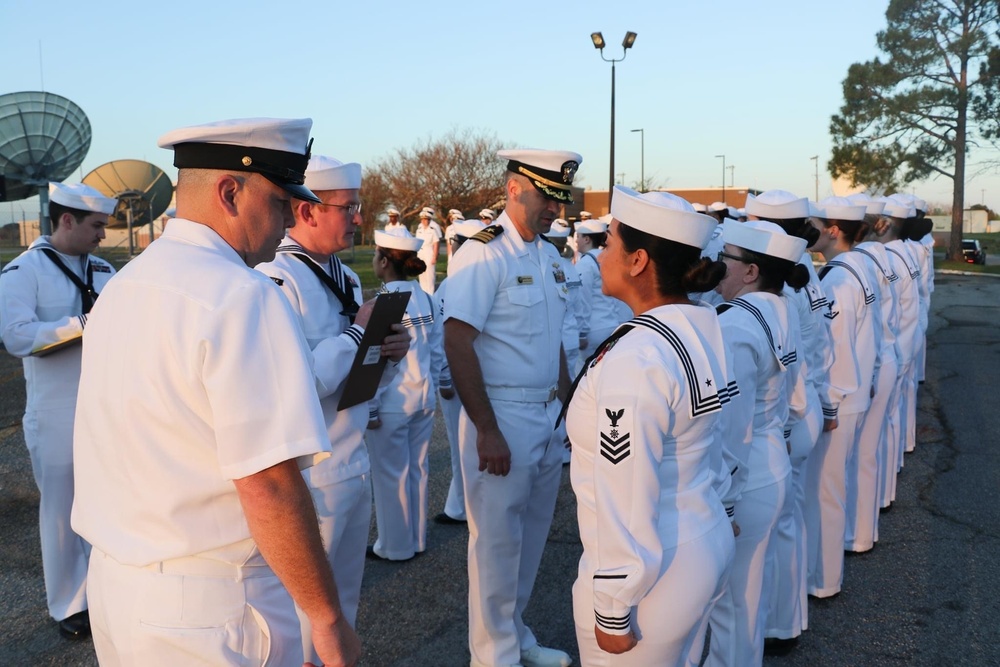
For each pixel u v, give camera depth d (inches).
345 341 111.0
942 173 1478.8
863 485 186.9
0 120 593.6
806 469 159.5
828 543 163.2
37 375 149.9
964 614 157.4
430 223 763.4
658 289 89.6
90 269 162.7
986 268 1246.3
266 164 71.3
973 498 223.9
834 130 1528.1
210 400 63.0
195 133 69.4
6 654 146.2
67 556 152.0
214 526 66.7
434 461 263.9
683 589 83.6
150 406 64.7
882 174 1493.6
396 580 176.7
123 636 66.8
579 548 191.5
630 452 79.3
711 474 90.0
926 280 343.6
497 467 129.7
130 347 65.7
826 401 157.3
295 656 73.4
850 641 148.2
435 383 208.7
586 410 88.0
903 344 241.4
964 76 1424.7
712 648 118.9
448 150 1632.6
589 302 297.3
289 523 63.6
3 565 182.4
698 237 87.2
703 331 86.3
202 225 70.4
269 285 67.1
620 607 80.3
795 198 151.6
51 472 150.3
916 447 276.8
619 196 91.4
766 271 121.6
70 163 629.9
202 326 63.0
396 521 184.7
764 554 117.1
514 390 133.3
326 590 65.8
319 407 66.2
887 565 181.3
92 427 68.8
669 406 81.0
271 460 62.3
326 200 118.3
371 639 151.2
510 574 135.3
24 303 148.3
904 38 1430.9
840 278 163.8
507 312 132.5
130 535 67.0
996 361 439.8
